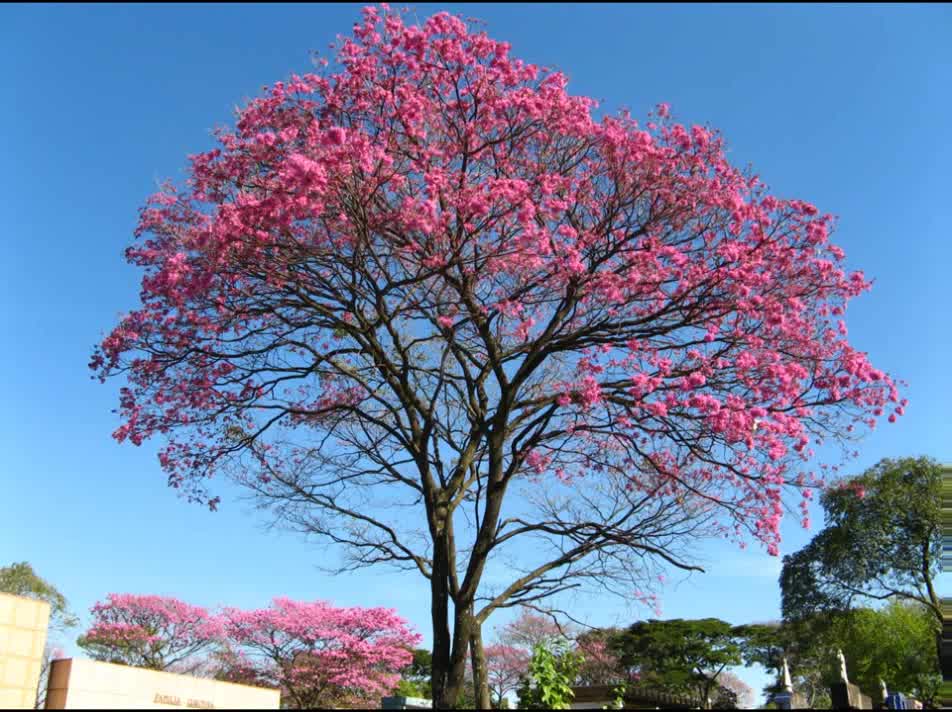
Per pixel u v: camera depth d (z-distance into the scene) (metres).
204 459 13.25
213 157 12.23
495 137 12.14
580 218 12.13
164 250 12.53
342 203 10.84
